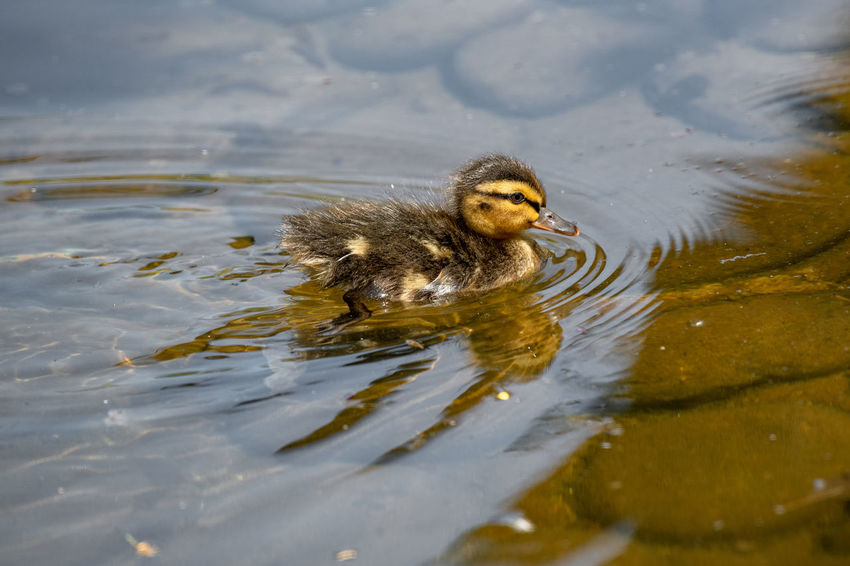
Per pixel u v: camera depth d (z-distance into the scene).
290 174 14.24
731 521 6.40
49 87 16.56
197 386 8.63
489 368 8.80
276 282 11.30
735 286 10.13
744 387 8.09
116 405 8.34
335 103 16.05
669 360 8.66
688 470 7.01
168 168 14.45
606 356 8.88
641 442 7.42
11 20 18.45
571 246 12.12
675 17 18.11
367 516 6.72
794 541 6.13
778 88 15.55
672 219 12.23
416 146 14.79
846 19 17.66
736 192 12.72
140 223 12.91
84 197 13.62
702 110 15.11
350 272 11.17
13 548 6.56
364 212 11.98
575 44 17.27
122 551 6.49
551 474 7.09
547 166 13.95
